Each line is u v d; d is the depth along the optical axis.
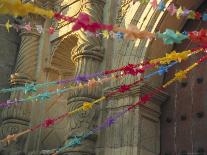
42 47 12.62
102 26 4.77
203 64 9.26
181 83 9.54
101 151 9.31
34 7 4.75
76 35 11.54
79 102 9.57
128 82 9.48
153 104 9.51
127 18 10.34
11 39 14.03
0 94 12.95
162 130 9.46
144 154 8.95
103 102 9.72
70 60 12.48
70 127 9.48
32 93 11.89
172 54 6.59
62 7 12.50
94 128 9.22
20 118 11.62
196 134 8.80
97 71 10.09
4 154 11.20
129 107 8.75
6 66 13.64
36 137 11.62
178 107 9.38
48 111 12.01
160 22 9.60
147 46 9.59
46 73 12.32
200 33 5.62
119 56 10.06
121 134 9.16
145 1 6.23
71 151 9.21
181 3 9.59
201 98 9.01
